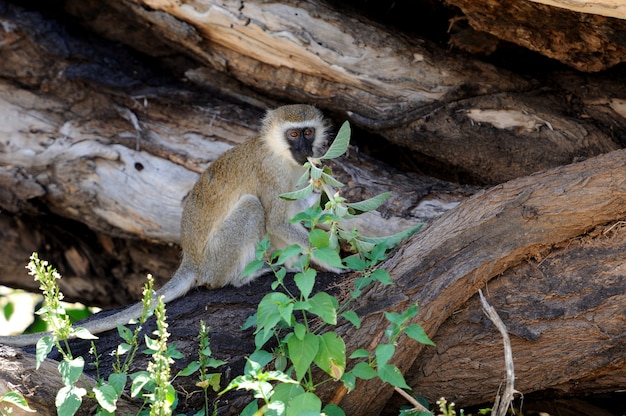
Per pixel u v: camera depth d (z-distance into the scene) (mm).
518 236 8867
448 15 12023
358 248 8992
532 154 11367
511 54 11570
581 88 11289
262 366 8117
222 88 12852
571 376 8750
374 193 11359
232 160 11445
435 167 12438
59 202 12773
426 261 8859
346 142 8570
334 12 11523
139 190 12438
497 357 8859
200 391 8750
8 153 12469
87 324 9500
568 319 8648
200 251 11078
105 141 12500
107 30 13094
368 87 11641
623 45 10047
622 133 11227
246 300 9812
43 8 13125
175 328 9281
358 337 8578
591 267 8742
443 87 11422
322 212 8383
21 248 13609
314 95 12094
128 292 14141
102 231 12992
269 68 12117
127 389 8672
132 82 12656
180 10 11828
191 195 11570
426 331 8734
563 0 8766
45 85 12523
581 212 8766
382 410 9188
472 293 8914
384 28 11586
